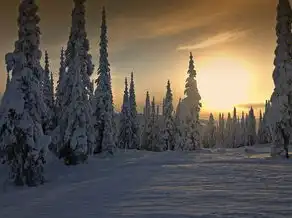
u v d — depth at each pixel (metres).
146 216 10.52
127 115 67.25
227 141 140.62
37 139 23.62
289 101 35.00
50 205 14.02
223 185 16.84
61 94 33.47
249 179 18.98
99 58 45.91
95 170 29.41
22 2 24.42
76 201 14.35
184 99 57.47
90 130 33.81
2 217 12.34
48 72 50.88
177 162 33.06
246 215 10.18
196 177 20.41
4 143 23.06
